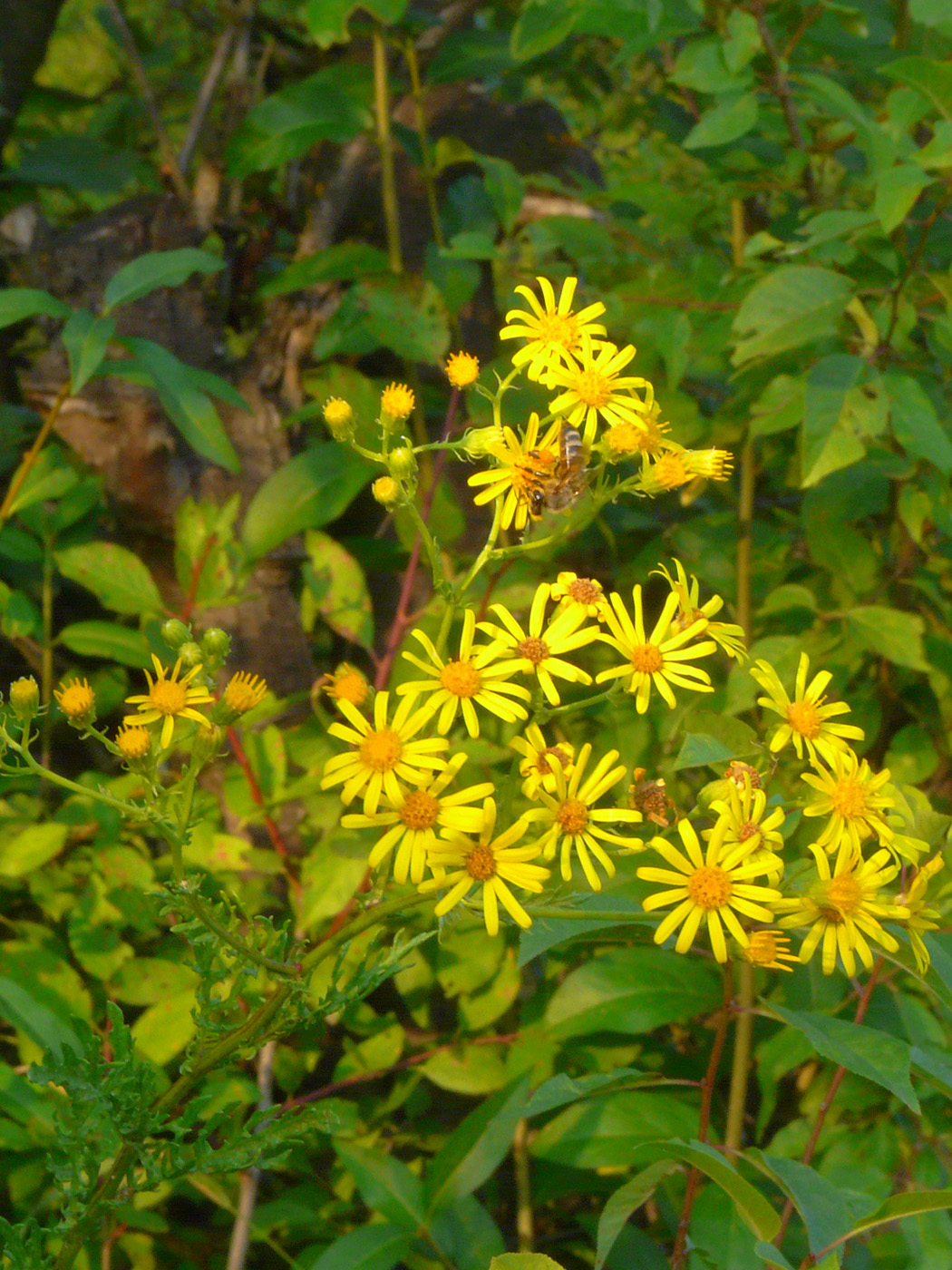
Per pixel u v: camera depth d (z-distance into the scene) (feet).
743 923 0.89
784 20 1.51
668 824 0.87
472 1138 1.18
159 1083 1.22
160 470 1.55
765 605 1.43
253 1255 1.38
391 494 0.89
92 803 1.34
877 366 1.33
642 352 1.51
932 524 1.49
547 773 0.83
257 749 1.35
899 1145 1.25
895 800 0.95
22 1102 1.17
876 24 1.55
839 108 1.33
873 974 1.16
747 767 0.86
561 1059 1.35
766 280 1.27
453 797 0.80
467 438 0.94
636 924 0.91
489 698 0.82
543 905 0.88
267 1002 0.86
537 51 1.44
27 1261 0.90
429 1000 1.48
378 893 0.84
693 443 1.49
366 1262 1.12
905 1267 1.20
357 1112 1.35
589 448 0.94
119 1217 1.22
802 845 1.29
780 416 1.34
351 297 1.52
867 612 1.38
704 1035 1.45
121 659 1.42
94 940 1.30
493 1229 1.16
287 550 1.56
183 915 0.86
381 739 0.79
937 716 1.50
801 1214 0.91
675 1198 1.26
